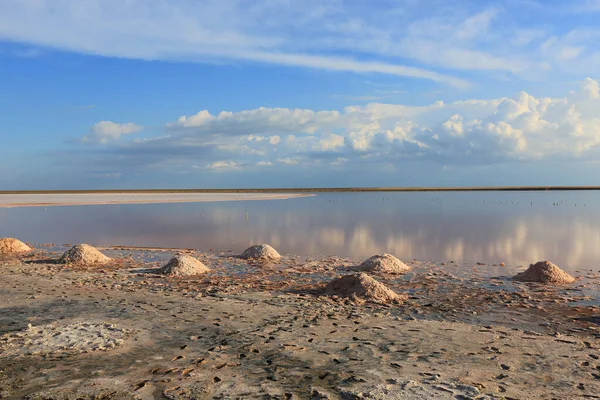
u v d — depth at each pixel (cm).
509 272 980
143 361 434
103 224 2114
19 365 423
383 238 1570
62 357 444
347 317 612
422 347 482
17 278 888
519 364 432
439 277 928
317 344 489
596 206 3703
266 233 1739
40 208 3331
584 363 436
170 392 362
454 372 407
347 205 3919
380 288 755
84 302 687
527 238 1552
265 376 397
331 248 1359
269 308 659
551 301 727
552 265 909
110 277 926
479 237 1584
